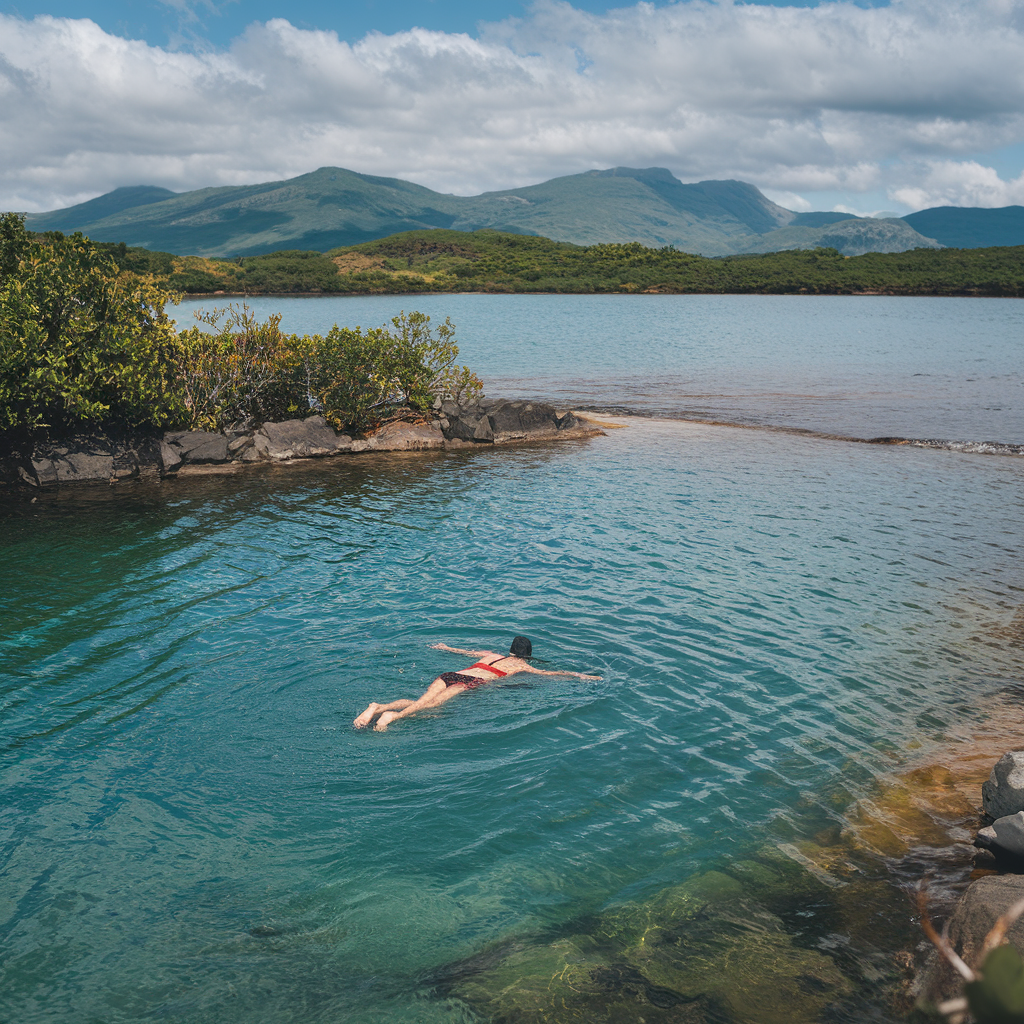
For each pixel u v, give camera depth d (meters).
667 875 5.91
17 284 18.02
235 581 12.16
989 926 4.91
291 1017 4.59
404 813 6.55
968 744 7.91
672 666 9.48
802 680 9.22
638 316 87.06
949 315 91.44
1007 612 11.38
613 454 22.89
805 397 33.53
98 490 18.25
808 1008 4.73
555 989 4.85
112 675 9.00
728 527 15.48
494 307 104.56
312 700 8.45
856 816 6.71
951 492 18.48
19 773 7.05
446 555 13.54
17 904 5.43
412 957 5.07
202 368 22.17
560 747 7.63
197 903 5.50
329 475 20.11
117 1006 4.63
